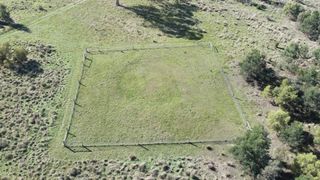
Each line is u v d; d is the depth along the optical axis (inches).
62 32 2888.8
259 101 2379.4
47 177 1975.9
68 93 2402.8
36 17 3034.0
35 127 2203.5
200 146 2119.8
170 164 2027.6
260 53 2642.7
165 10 3174.2
